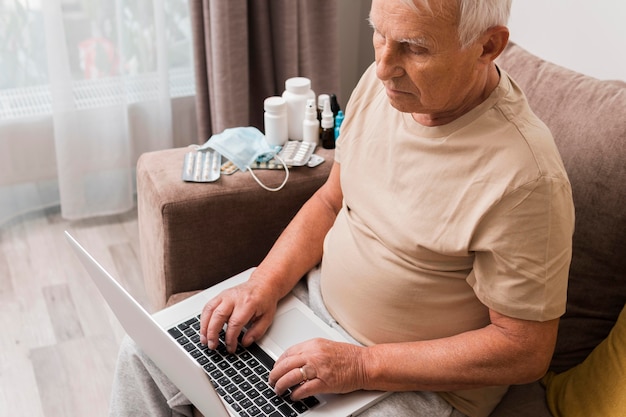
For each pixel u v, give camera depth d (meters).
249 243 1.63
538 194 1.08
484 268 1.14
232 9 2.29
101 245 2.45
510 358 1.14
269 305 1.36
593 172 1.27
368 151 1.31
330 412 1.18
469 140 1.14
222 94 2.40
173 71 2.61
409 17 1.02
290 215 1.64
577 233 1.30
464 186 1.14
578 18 1.68
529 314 1.11
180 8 2.51
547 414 1.27
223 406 1.04
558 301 1.12
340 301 1.34
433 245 1.17
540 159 1.09
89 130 2.48
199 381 1.03
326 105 1.75
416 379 1.17
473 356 1.15
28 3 2.28
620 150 1.24
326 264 1.38
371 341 1.30
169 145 2.65
